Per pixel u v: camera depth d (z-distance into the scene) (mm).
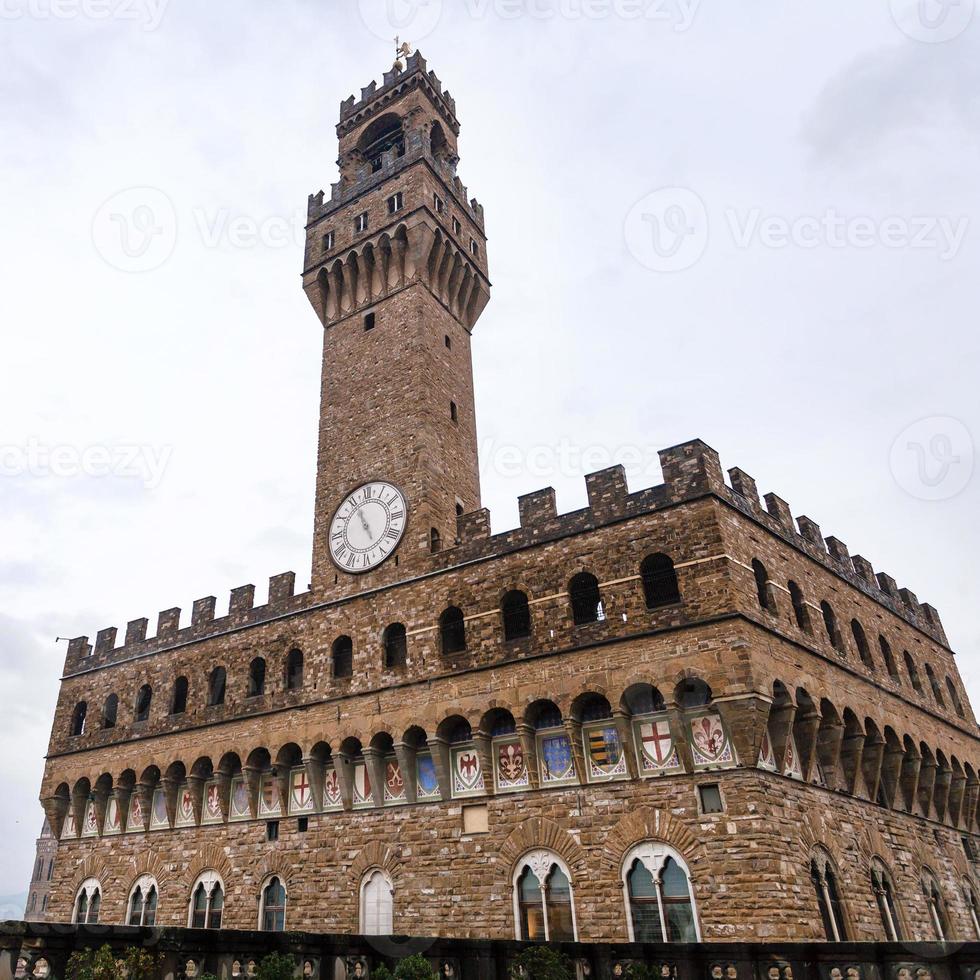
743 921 31453
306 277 62344
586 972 23906
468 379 59594
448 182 63844
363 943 22344
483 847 38500
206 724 50688
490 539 43719
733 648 34531
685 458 39000
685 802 34312
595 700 37906
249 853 46250
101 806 55250
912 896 42344
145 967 18234
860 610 49938
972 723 59781
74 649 62938
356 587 48094
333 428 55312
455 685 41406
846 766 41812
